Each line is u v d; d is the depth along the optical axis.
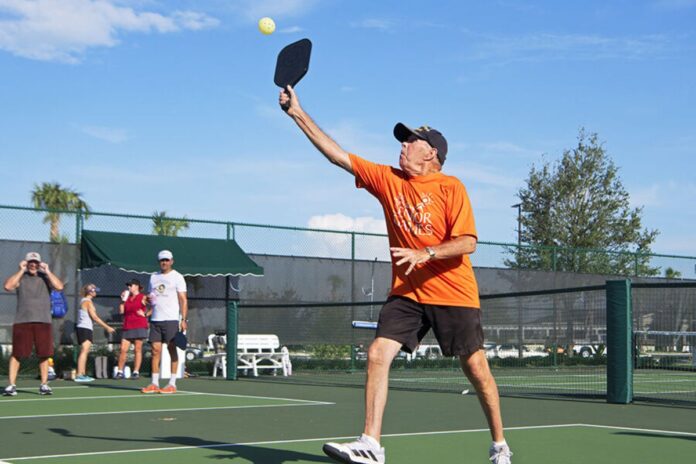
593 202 34.56
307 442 6.89
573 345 20.77
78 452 6.29
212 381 15.87
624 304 10.95
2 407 10.06
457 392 13.15
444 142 5.13
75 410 9.69
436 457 6.11
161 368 16.86
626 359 10.91
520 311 20.83
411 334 5.04
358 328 20.09
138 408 9.99
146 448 6.52
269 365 18.97
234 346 16.36
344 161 5.21
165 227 18.08
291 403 10.77
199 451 6.34
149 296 12.70
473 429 7.91
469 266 5.05
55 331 16.72
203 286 18.56
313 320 19.58
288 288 19.44
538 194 35.09
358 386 14.36
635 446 6.73
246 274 18.03
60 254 16.89
